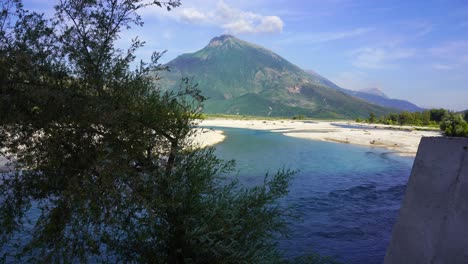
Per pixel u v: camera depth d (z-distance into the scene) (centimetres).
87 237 507
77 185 477
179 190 601
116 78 558
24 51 479
